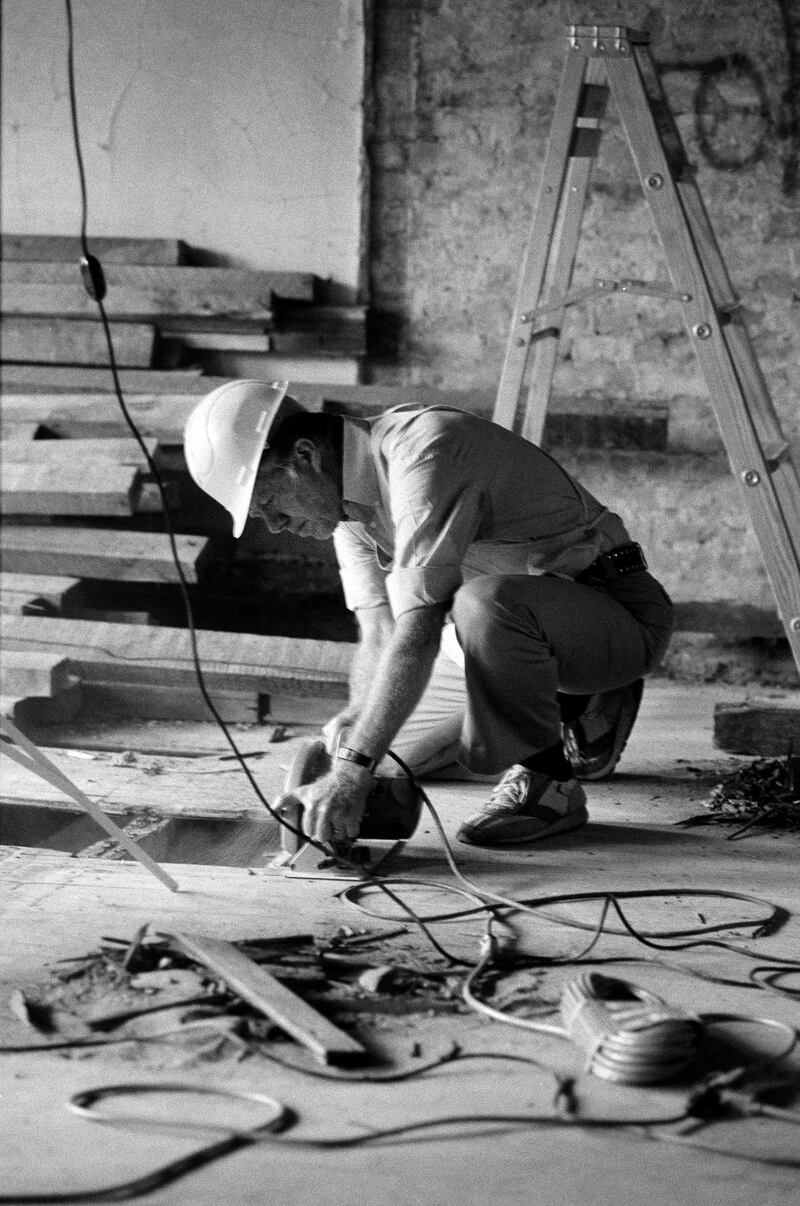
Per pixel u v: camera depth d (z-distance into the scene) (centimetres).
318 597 516
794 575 370
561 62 484
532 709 293
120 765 364
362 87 492
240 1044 195
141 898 256
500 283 504
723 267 388
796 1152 171
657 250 492
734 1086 186
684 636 508
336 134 498
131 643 413
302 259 509
